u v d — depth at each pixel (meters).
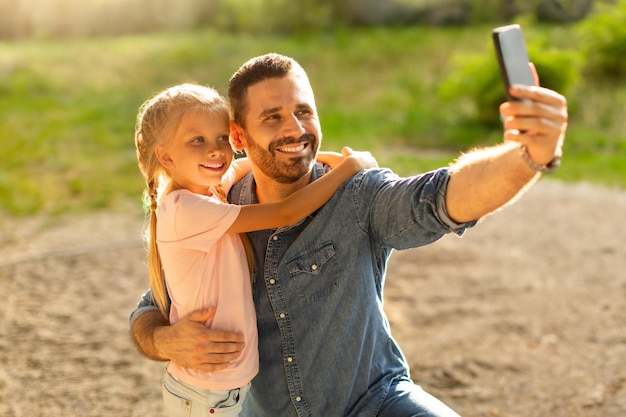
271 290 2.36
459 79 12.41
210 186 2.53
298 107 2.31
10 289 6.12
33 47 18.23
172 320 2.45
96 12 20.36
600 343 5.00
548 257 6.76
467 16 18.59
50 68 16.11
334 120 12.50
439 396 4.41
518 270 6.46
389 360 2.42
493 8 18.02
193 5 20.31
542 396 4.36
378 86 14.70
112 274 6.46
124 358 4.93
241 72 2.37
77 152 10.74
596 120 11.91
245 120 2.35
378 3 19.14
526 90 1.76
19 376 4.68
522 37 1.84
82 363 4.86
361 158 2.40
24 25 20.64
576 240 7.19
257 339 2.40
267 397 2.46
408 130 11.93
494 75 12.10
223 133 2.39
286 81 2.31
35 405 4.34
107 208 8.41
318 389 2.37
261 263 2.40
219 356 2.30
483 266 6.56
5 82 15.20
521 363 4.76
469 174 1.97
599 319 5.38
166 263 2.39
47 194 8.88
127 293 6.06
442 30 17.98
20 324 5.43
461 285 6.13
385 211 2.21
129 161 10.25
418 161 10.10
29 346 5.09
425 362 4.80
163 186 2.53
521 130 1.80
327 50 16.83
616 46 13.54
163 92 2.47
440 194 2.03
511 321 5.40
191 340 2.29
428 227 2.10
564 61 11.91
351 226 2.29
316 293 2.33
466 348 4.98
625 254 6.76
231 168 2.65
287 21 19.28
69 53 17.25
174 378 2.45
